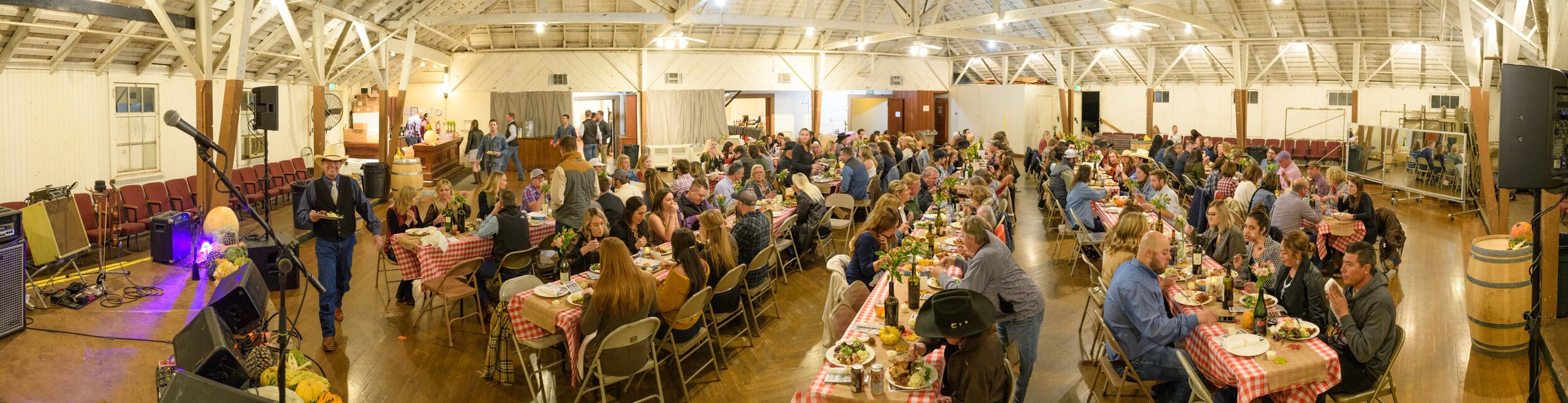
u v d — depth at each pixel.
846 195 10.33
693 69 21.16
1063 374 5.93
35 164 9.97
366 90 18.91
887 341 4.35
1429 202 14.03
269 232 3.56
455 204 7.91
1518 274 5.96
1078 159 14.45
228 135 9.45
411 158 15.12
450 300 7.61
